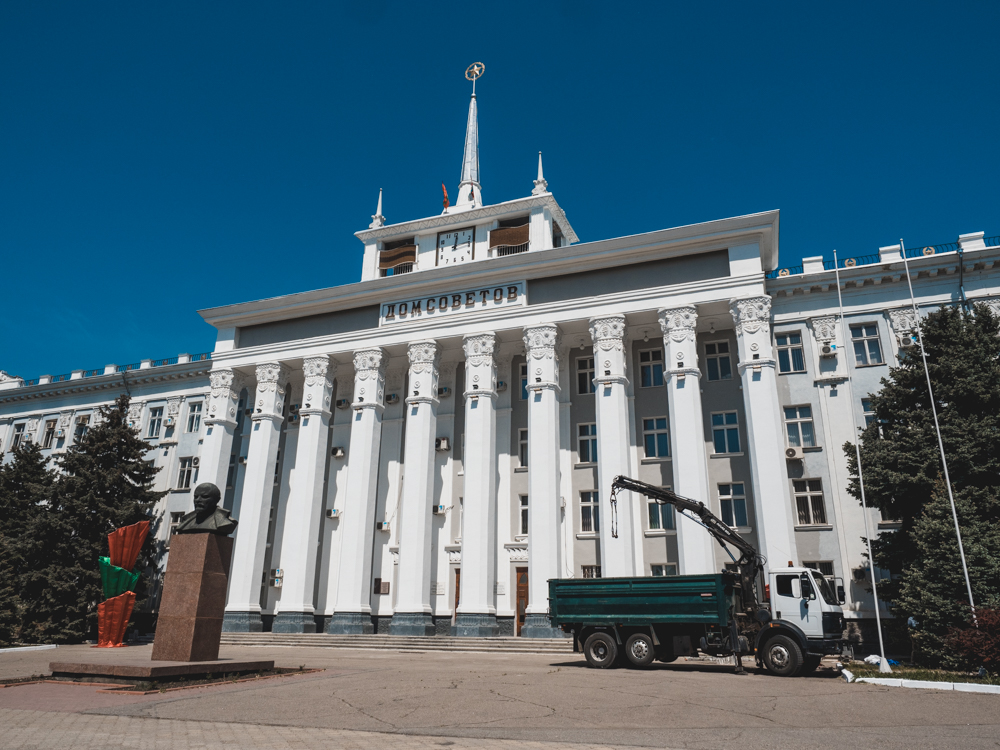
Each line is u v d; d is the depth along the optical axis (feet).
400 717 30.58
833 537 81.97
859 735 27.63
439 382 107.14
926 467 61.77
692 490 80.94
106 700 33.91
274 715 30.63
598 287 94.53
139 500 112.47
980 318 68.08
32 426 145.48
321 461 103.55
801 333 91.04
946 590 55.31
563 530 92.48
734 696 38.06
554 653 74.18
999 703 36.81
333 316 109.70
